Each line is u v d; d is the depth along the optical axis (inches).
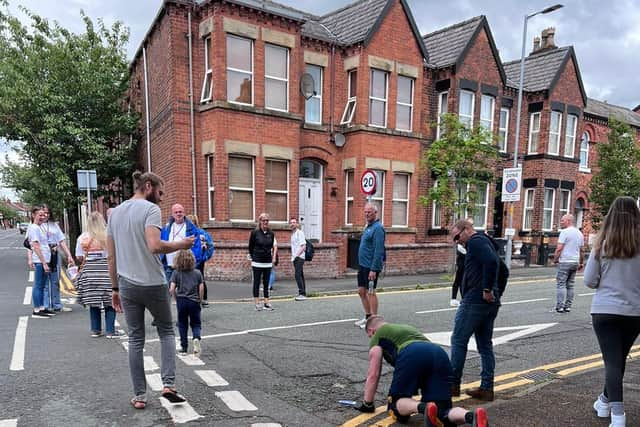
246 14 490.6
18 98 580.7
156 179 159.9
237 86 498.6
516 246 743.7
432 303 378.0
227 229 488.7
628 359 228.5
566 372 204.4
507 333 279.7
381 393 179.8
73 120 623.2
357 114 578.6
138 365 156.9
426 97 661.3
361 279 275.0
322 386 185.3
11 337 246.7
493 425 148.0
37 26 620.4
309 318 308.3
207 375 194.9
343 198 605.0
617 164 759.1
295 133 531.5
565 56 787.4
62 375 189.2
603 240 143.4
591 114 888.9
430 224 666.2
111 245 156.0
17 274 530.6
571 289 346.0
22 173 863.1
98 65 636.7
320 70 585.6
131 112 679.7
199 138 506.0
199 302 225.1
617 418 138.5
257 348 235.6
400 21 599.5
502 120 756.0
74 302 356.2
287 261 496.4
